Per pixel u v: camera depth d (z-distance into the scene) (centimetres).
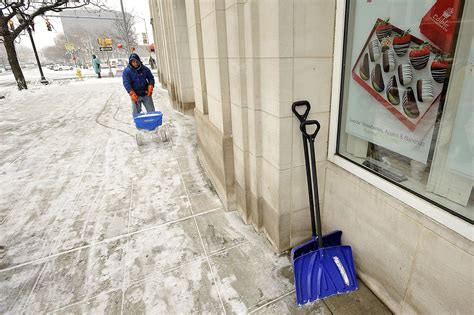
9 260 212
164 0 768
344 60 165
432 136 123
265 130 193
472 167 108
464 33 103
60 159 420
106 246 225
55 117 711
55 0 1338
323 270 170
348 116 174
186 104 690
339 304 163
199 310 166
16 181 348
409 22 122
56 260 211
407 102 132
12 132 571
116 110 786
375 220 154
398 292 148
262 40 172
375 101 151
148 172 368
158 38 1201
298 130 177
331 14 159
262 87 185
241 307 167
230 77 224
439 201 122
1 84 1638
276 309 164
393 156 147
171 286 183
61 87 1388
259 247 216
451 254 112
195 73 360
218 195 300
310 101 173
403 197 134
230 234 234
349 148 179
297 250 176
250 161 221
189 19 337
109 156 429
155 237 234
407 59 127
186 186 325
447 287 117
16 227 254
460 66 107
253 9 172
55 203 294
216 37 225
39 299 177
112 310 168
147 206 284
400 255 141
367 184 156
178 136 523
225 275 191
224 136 247
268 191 206
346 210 178
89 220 262
